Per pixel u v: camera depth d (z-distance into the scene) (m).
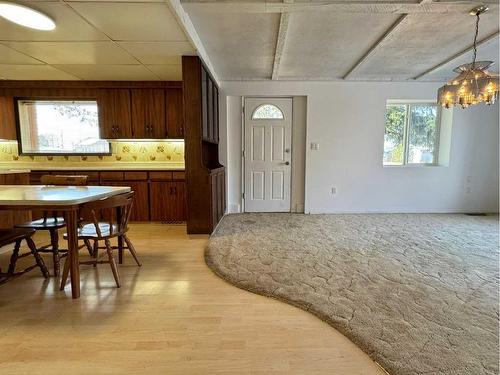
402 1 2.44
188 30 2.69
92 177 4.46
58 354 1.55
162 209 4.51
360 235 3.72
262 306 2.04
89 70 3.97
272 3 2.44
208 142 4.23
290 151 5.16
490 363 1.46
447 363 1.46
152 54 3.31
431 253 3.04
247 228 4.10
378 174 5.10
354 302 2.06
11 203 2.03
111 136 4.66
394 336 1.68
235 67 4.29
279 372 1.43
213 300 2.13
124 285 2.37
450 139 5.06
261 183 5.21
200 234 3.71
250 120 5.09
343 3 2.45
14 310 1.99
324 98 4.96
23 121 4.85
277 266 2.71
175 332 1.75
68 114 4.89
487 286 2.29
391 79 4.86
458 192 5.16
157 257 3.01
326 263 2.78
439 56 3.83
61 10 2.23
